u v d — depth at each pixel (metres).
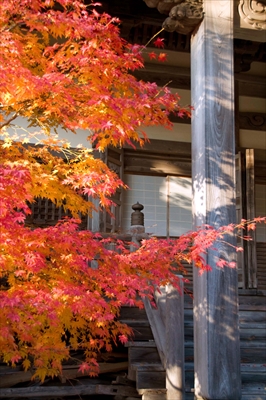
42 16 4.29
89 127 4.39
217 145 5.57
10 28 4.45
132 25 9.85
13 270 4.40
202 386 5.14
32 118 5.18
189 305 7.15
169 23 5.94
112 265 4.35
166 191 10.83
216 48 5.80
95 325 5.06
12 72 3.87
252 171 10.45
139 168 10.55
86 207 5.24
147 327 6.32
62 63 4.76
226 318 5.21
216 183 5.48
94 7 9.50
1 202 3.55
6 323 3.74
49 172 4.93
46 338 4.52
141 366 5.48
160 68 10.73
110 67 4.47
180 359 5.28
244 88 11.18
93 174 4.39
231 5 5.95
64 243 4.11
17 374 5.92
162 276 4.41
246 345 6.49
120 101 4.15
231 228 4.70
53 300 3.83
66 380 6.12
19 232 3.88
